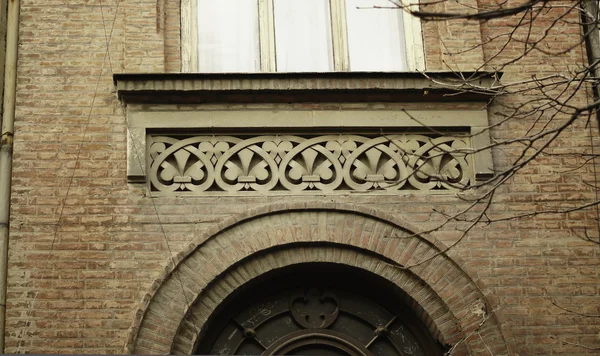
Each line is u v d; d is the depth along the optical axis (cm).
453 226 987
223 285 965
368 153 1009
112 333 933
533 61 1063
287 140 1010
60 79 1027
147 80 1006
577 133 1033
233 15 1100
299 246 978
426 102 1028
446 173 1005
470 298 962
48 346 925
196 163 998
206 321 952
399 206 992
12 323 930
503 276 973
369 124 1013
